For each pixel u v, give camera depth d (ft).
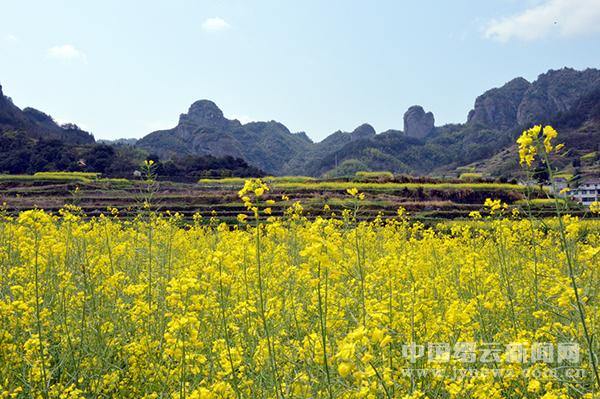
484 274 21.07
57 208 105.50
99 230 34.99
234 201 123.85
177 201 124.26
